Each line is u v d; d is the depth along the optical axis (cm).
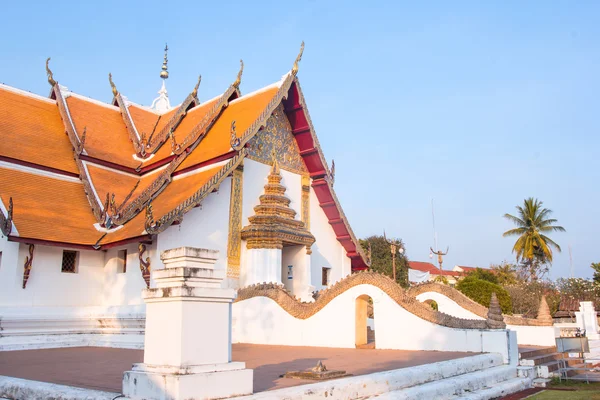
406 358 1177
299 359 1183
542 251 5694
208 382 636
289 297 1702
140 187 2323
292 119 2425
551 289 4241
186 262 694
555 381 1307
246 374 683
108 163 2336
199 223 1905
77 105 2566
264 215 2081
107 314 1792
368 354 1291
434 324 1373
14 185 1956
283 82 2261
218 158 2059
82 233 1917
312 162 2467
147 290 687
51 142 2288
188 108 2789
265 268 2006
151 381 627
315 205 2486
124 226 1961
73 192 2145
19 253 1759
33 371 1003
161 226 1711
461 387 987
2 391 804
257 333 1755
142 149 2502
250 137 2055
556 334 2414
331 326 1568
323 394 729
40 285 1795
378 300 1484
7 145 2080
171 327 655
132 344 1658
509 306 2709
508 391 1102
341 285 1569
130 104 2802
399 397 814
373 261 4916
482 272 5238
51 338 1714
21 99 2380
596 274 5406
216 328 682
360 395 791
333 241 2544
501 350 1265
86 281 1922
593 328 2994
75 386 774
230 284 1962
